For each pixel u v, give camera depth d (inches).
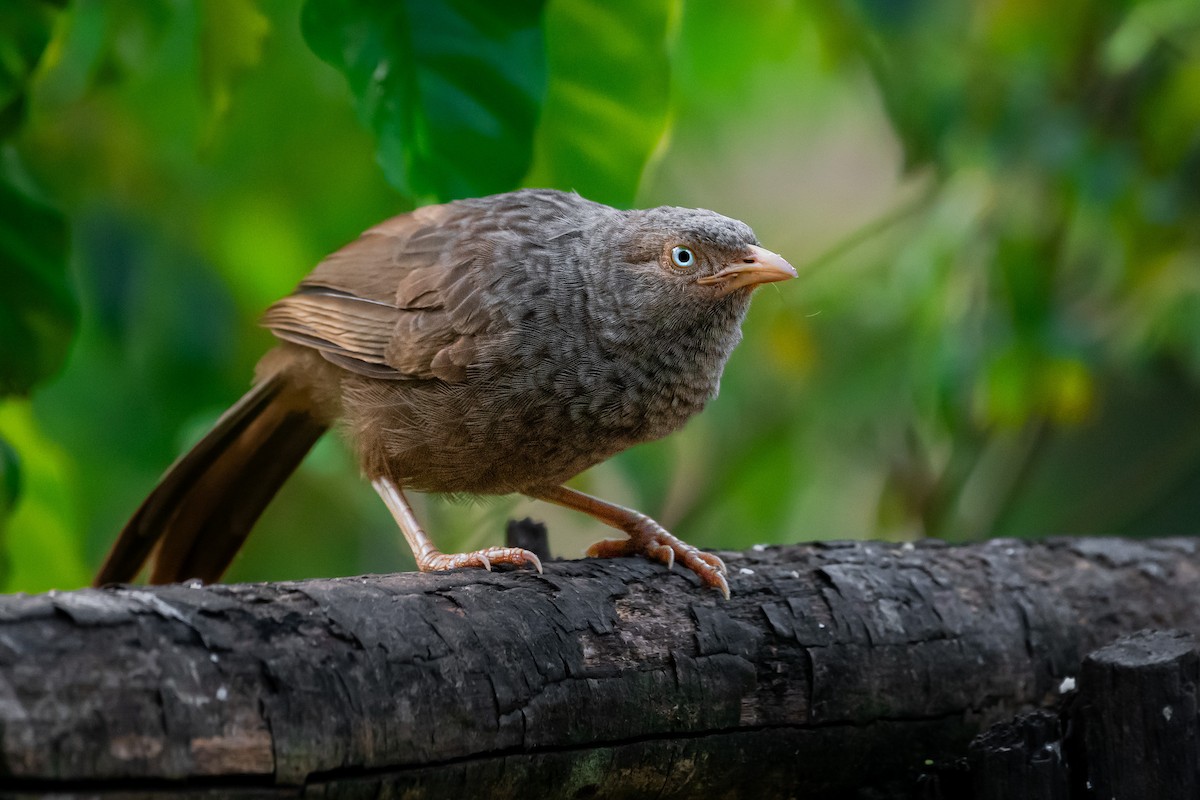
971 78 495.8
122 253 454.3
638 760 271.4
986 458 617.0
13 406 387.9
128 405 479.2
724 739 284.5
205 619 220.2
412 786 234.4
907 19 459.5
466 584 267.0
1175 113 477.1
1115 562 362.0
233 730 210.8
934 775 289.3
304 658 224.2
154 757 202.1
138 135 461.1
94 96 433.7
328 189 469.1
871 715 303.4
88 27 420.8
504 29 315.6
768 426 556.7
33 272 335.6
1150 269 489.7
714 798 292.4
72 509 413.1
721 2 459.2
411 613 246.5
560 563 302.7
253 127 457.1
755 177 668.1
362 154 462.6
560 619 269.0
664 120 353.7
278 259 470.9
